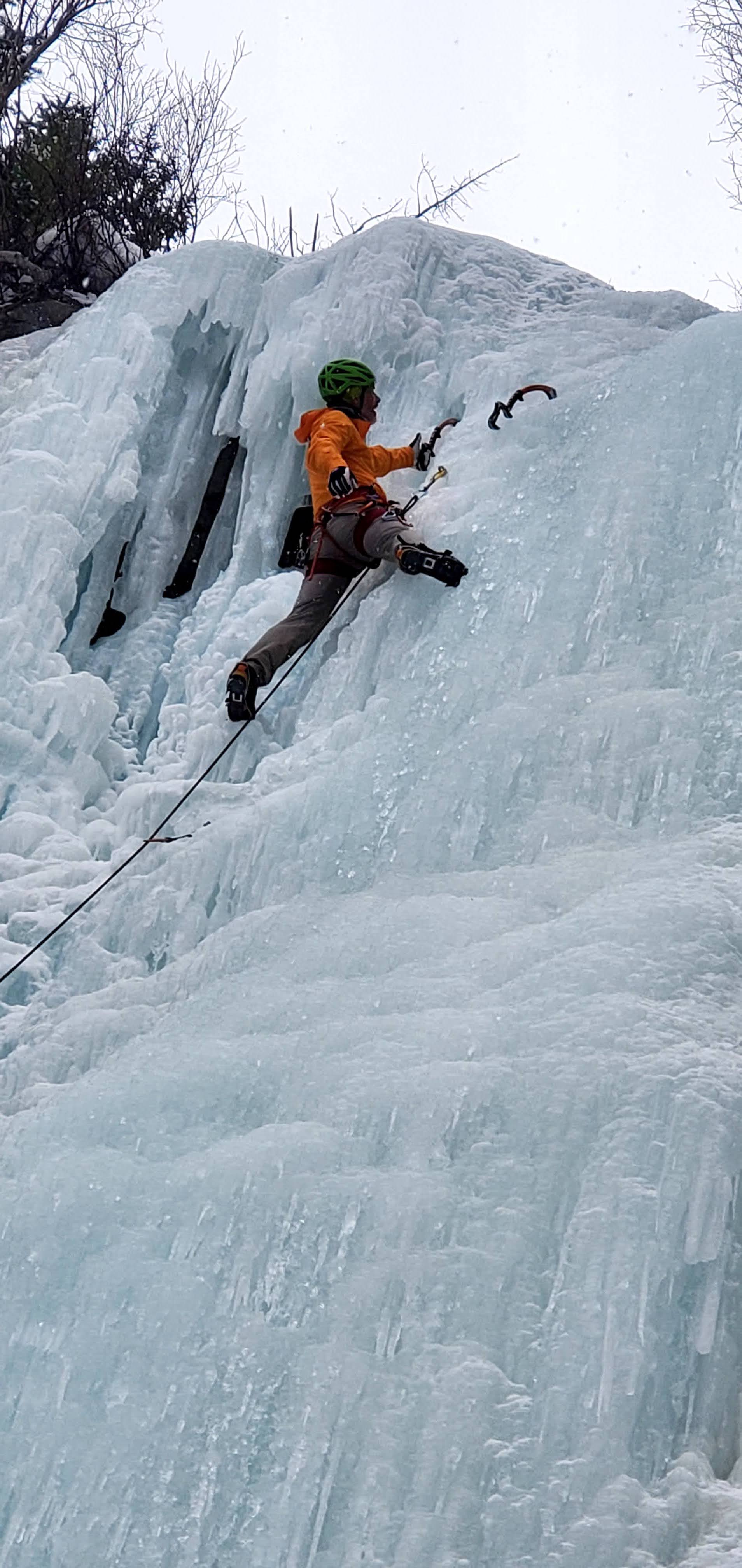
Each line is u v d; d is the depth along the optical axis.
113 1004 4.15
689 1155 2.80
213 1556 2.51
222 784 4.99
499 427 5.41
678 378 5.05
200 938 4.44
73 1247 3.08
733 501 4.67
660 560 4.59
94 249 9.98
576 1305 2.67
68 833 5.18
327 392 5.16
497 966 3.50
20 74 11.02
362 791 4.43
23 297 9.84
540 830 4.07
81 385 6.46
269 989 3.79
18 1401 2.86
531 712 4.32
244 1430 2.64
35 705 5.52
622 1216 2.74
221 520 6.55
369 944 3.81
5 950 4.59
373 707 4.75
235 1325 2.82
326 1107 3.19
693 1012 3.17
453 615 4.81
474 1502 2.44
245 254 6.56
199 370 6.69
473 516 5.07
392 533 4.82
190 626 6.07
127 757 5.69
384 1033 3.37
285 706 5.25
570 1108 2.97
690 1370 2.61
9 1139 3.47
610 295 6.37
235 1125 3.32
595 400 5.26
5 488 5.99
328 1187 2.97
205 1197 3.04
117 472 6.21
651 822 3.98
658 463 4.83
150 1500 2.60
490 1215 2.85
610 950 3.35
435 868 4.20
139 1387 2.77
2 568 5.79
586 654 4.52
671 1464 2.49
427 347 6.04
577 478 4.98
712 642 4.28
